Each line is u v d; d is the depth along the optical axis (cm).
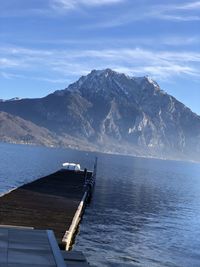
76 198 4494
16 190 4706
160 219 4938
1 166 11088
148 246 3438
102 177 10569
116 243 3419
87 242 3353
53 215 3167
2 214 2980
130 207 5678
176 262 3036
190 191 9956
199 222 5059
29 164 13400
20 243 1389
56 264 1201
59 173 8044
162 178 13862
